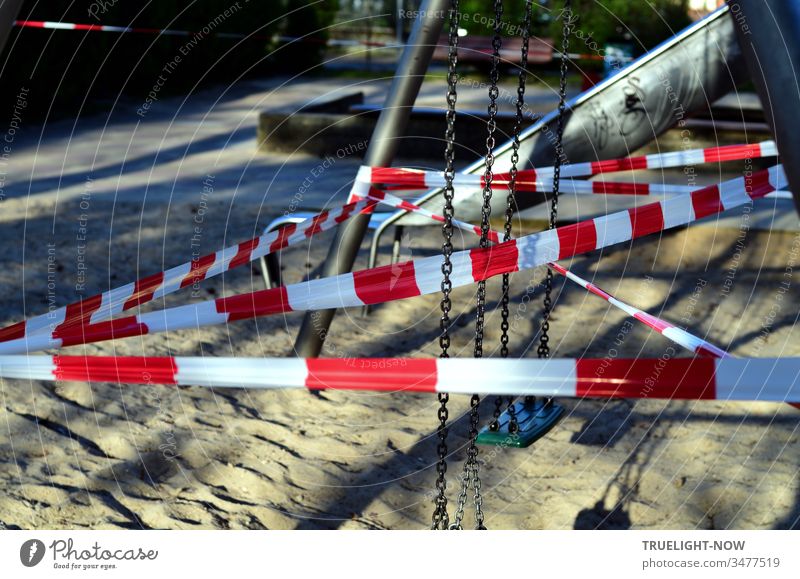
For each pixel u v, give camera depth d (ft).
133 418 11.07
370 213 12.80
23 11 40.19
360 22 90.12
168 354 13.38
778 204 22.80
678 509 9.13
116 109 44.37
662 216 7.05
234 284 17.28
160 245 19.97
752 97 42.09
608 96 14.96
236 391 12.10
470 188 14.65
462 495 7.17
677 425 11.18
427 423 11.33
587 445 10.66
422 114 33.76
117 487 9.33
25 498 8.98
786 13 4.29
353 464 10.13
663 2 52.54
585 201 24.21
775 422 11.21
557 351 13.83
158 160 31.19
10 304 15.52
